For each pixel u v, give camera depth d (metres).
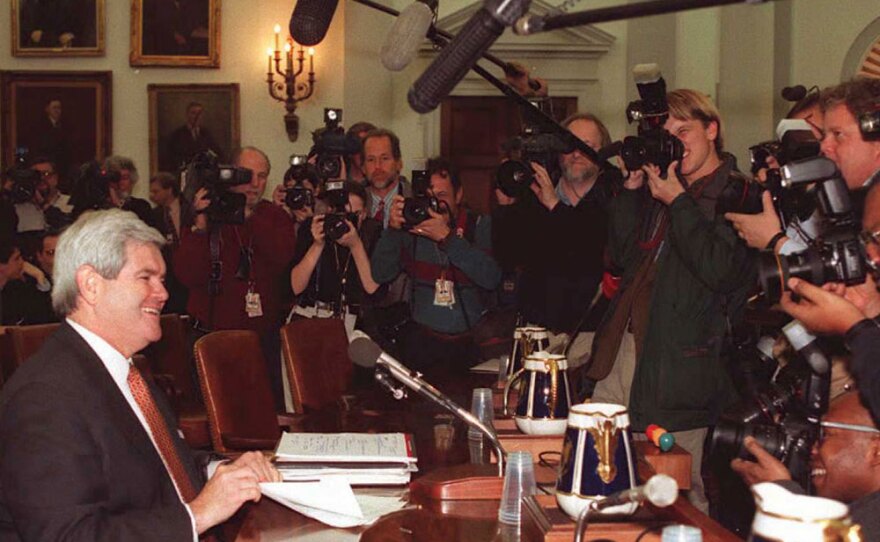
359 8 10.22
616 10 1.71
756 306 3.51
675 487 1.59
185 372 5.42
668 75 9.59
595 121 4.56
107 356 2.61
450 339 4.84
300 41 3.47
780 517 1.41
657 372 3.40
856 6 8.01
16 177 7.65
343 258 5.40
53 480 2.32
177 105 10.41
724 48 8.38
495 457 2.85
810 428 2.44
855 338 2.08
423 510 2.48
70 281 2.59
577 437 2.16
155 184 8.05
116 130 10.48
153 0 10.39
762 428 2.55
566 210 4.55
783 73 8.23
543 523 2.15
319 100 10.29
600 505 1.97
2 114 10.41
